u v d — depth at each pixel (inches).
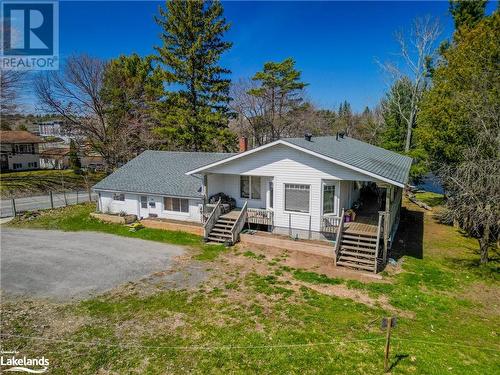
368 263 575.8
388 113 1636.3
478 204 569.0
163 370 327.6
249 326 401.1
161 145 1566.2
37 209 1103.0
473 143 754.8
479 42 836.0
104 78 1496.1
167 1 1389.0
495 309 454.6
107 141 1485.0
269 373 321.1
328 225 660.1
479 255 662.5
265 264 599.2
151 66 1630.2
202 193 812.6
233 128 2105.1
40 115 1449.3
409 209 1083.3
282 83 1694.1
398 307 450.0
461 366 327.6
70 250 690.8
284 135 1883.6
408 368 324.2
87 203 1184.2
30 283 534.0
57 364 339.6
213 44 1469.0
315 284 517.3
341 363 332.8
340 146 836.6
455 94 796.0
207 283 524.7
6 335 391.5
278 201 716.0
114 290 506.3
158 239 757.3
